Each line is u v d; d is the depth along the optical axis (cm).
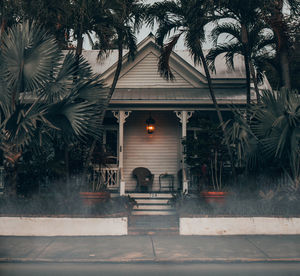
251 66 1412
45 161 1330
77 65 1279
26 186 1317
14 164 1182
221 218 1068
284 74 1448
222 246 924
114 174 1644
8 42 1160
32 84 1172
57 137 1247
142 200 1386
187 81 1758
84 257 821
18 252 863
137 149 1730
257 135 1192
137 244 946
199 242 968
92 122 1227
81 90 1240
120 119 1539
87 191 1253
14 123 1109
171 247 914
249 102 1352
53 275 697
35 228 1051
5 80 1137
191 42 1303
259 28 1367
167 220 1223
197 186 1413
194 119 1609
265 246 923
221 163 1325
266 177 1252
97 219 1059
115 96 1562
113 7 1292
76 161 1446
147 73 1767
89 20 1305
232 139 1234
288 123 1122
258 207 1137
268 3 1255
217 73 1792
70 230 1054
